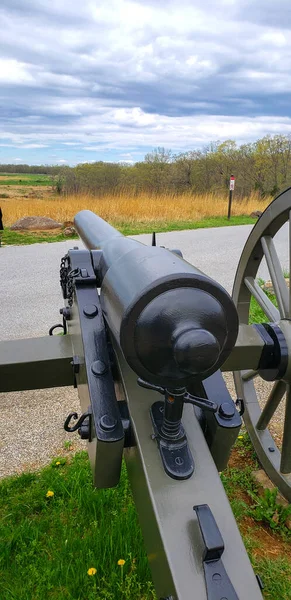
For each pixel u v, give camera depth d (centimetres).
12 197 1702
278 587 149
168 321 76
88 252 152
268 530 172
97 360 120
